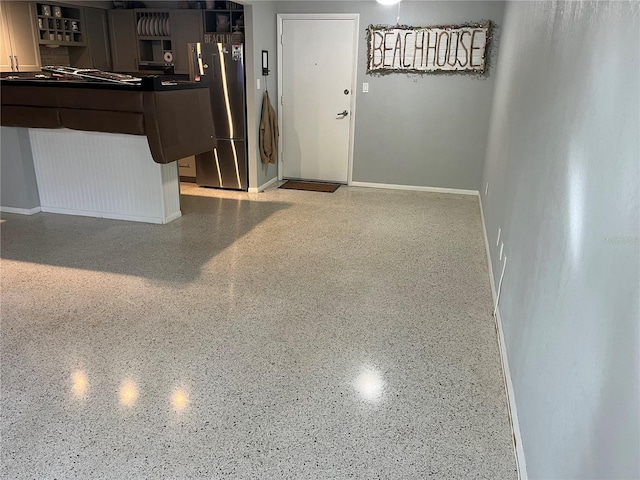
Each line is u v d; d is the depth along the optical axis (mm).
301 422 1941
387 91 5551
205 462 1731
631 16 1108
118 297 2953
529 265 2004
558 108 1789
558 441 1339
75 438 1825
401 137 5688
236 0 4625
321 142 5961
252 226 4371
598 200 1204
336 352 2432
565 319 1389
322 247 3893
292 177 6219
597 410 1069
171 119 3928
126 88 3758
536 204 2004
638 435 858
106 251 3680
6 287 3041
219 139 5438
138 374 2215
